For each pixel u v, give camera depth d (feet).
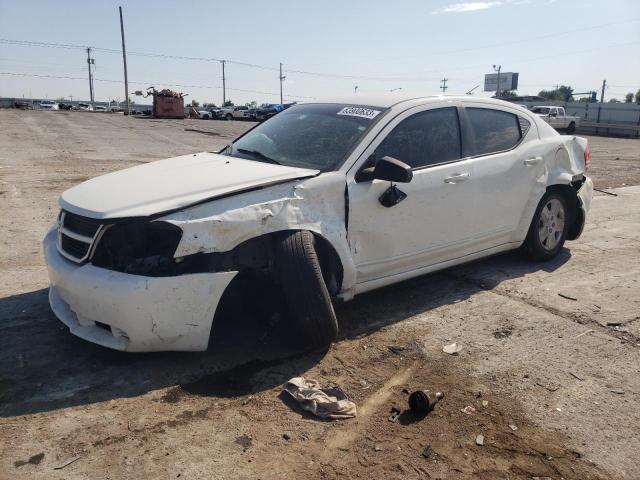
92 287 10.50
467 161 15.24
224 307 13.55
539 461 8.87
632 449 9.20
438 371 11.62
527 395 10.75
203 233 10.57
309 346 12.38
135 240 10.90
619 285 16.85
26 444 8.91
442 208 14.48
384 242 13.47
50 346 12.18
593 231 23.71
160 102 155.74
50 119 110.93
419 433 9.52
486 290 16.29
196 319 10.82
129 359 11.68
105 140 65.82
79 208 11.12
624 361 12.16
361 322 13.91
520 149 16.92
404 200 13.53
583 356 12.35
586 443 9.33
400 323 13.91
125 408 9.98
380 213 13.16
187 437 9.24
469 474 8.55
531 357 12.28
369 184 12.94
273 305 13.12
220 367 11.51
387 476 8.46
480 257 16.48
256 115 172.24
